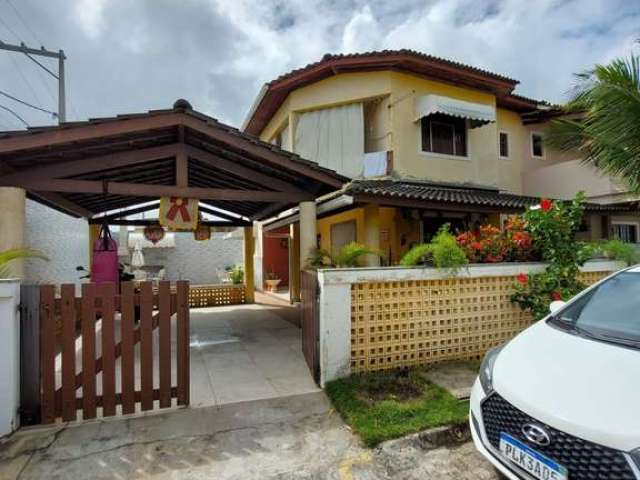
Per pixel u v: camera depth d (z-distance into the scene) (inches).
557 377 103.7
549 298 223.9
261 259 739.4
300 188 288.5
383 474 126.0
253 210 470.9
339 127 444.1
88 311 156.2
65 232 471.8
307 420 160.2
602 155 276.5
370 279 199.6
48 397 151.8
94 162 235.5
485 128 483.5
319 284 195.6
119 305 160.6
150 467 127.3
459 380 191.9
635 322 125.3
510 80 465.7
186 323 170.2
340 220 460.8
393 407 161.2
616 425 83.9
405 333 209.8
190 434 147.9
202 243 772.6
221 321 374.6
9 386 144.9
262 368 225.5
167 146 251.6
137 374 209.8
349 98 438.3
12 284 145.2
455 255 214.8
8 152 199.8
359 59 417.7
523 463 97.6
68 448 136.9
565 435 89.4
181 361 169.9
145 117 219.9
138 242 721.0
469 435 149.3
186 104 228.2
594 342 118.1
